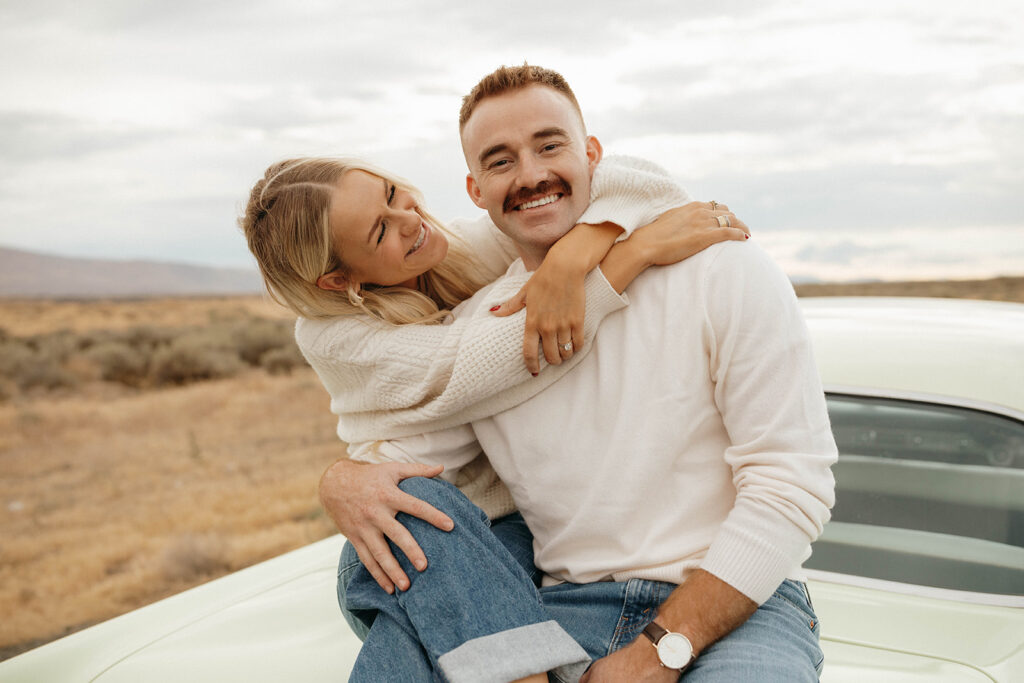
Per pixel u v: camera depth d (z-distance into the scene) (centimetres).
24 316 4062
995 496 175
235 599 205
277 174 181
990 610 165
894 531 179
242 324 2573
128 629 197
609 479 158
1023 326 204
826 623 169
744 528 141
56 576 677
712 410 156
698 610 140
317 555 229
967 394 183
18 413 1620
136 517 861
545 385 164
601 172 165
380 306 184
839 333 206
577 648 141
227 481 1016
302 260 177
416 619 145
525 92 165
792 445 145
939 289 2445
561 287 155
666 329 156
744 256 154
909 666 155
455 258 198
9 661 189
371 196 176
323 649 176
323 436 1320
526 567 177
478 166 171
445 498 153
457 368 163
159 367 2142
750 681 131
